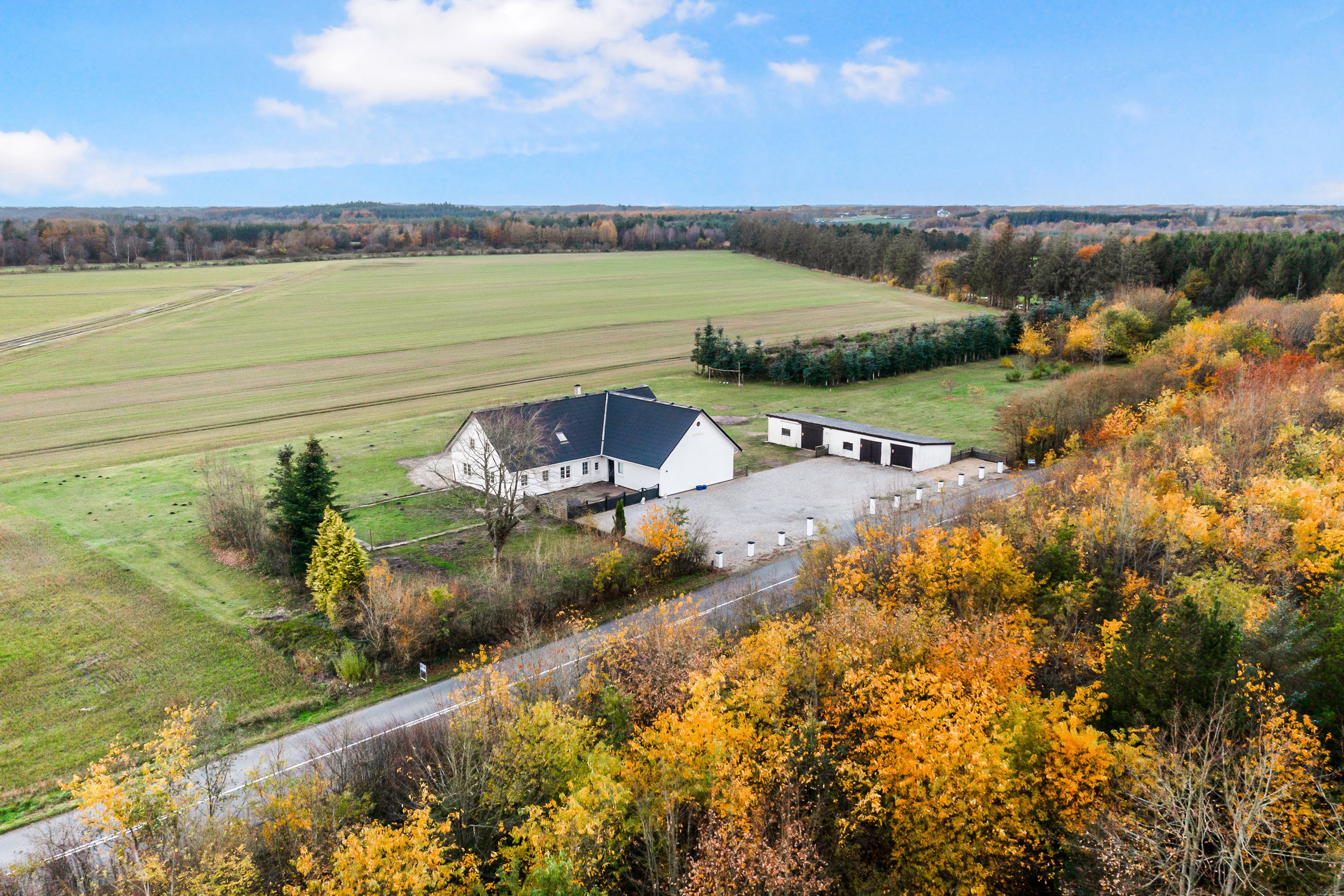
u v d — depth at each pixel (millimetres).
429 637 38656
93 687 36562
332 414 87938
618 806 23172
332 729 33094
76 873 24641
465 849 24609
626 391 74250
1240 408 61344
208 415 86500
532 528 55188
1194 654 25875
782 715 27797
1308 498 42125
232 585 46531
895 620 31234
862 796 24797
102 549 51375
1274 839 20328
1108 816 21859
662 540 47188
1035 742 24344
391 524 55969
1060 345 114375
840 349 106875
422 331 138500
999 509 46031
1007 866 23703
